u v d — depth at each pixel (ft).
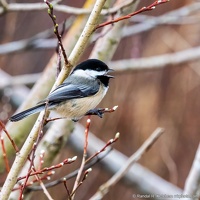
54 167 17.72
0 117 38.42
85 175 17.83
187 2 44.42
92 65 24.14
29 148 18.06
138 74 42.37
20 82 39.14
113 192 40.45
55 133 26.45
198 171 26.17
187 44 43.65
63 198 37.81
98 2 18.25
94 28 18.29
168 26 44.42
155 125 41.63
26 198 24.23
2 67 48.96
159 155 41.16
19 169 17.88
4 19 48.88
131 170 34.06
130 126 41.27
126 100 41.65
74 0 47.11
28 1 50.37
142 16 38.96
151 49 43.91
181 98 42.88
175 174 38.91
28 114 20.06
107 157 34.35
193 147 42.55
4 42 45.83
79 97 22.54
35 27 50.80
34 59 50.24
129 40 44.78
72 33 28.96
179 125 42.47
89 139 35.37
